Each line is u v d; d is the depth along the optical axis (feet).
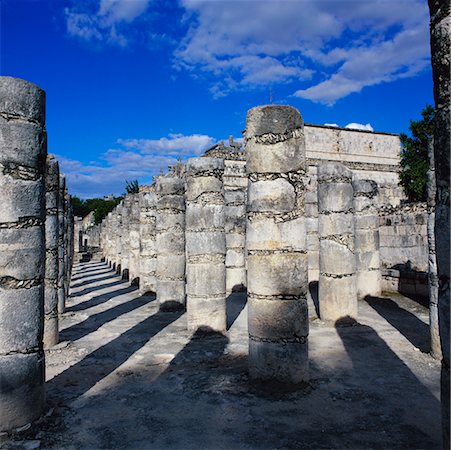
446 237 11.60
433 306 27.20
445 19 11.78
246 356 28.12
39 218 19.43
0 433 17.40
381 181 103.76
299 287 22.72
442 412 11.73
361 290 50.11
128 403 20.76
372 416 18.92
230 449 16.34
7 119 18.53
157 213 45.93
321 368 25.46
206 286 34.30
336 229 37.11
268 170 23.41
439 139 12.04
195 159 35.09
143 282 57.11
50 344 30.55
